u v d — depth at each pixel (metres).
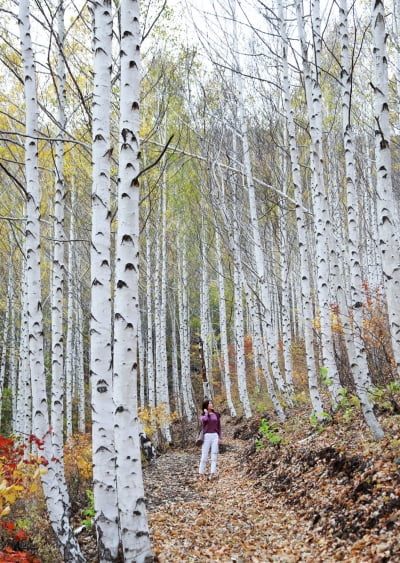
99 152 5.09
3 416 23.73
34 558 5.09
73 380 24.19
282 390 14.16
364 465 6.12
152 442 16.12
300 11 8.59
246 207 17.09
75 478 9.05
